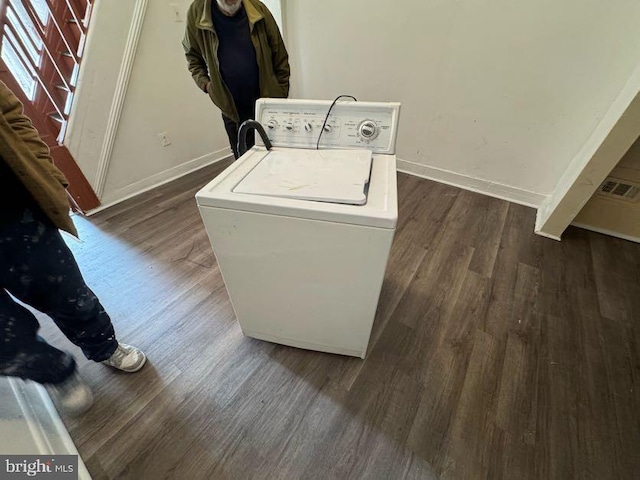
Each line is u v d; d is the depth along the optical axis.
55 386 0.92
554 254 1.71
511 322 1.34
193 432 0.99
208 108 2.67
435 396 1.08
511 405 1.06
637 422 1.01
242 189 0.81
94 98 1.89
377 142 1.02
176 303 1.45
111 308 1.42
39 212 0.73
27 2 1.58
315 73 2.65
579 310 1.39
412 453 0.95
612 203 1.74
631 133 1.37
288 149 1.08
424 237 1.86
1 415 0.87
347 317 1.01
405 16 1.98
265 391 1.10
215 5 1.50
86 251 1.76
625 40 1.46
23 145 0.65
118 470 0.91
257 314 1.13
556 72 1.70
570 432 0.99
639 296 1.45
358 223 0.73
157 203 2.25
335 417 1.03
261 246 0.86
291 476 0.90
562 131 1.84
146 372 1.16
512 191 2.20
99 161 2.06
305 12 2.37
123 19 1.86
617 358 1.20
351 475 0.90
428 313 1.39
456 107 2.13
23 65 1.67
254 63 1.68
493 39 1.78
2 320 0.71
